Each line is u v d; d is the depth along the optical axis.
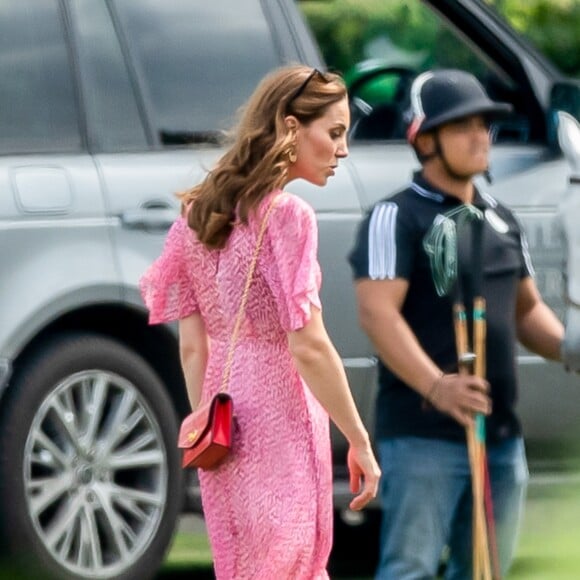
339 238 25.56
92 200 24.17
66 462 23.97
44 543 23.67
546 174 26.92
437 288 18.52
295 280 16.66
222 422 16.92
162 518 24.72
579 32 47.81
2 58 24.31
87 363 24.20
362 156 26.27
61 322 24.27
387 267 18.44
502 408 18.89
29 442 23.64
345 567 28.91
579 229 19.70
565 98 27.28
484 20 27.88
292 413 16.98
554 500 27.23
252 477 16.95
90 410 24.22
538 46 47.53
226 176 17.12
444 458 18.56
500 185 26.58
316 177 17.36
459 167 18.64
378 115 26.78
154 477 24.75
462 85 18.67
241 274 17.02
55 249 23.78
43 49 24.58
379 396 19.02
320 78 17.28
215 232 17.09
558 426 27.02
